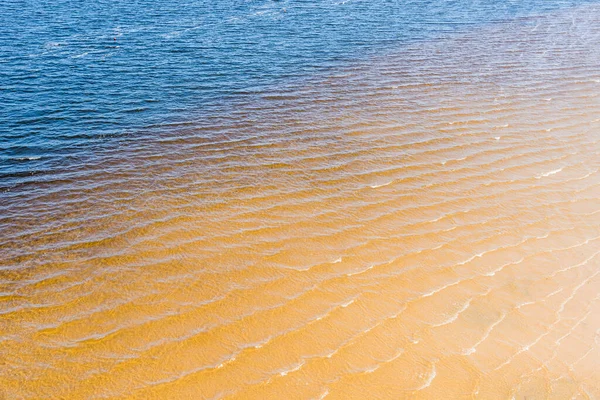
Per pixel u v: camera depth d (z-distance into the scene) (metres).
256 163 11.23
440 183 10.62
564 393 6.14
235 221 9.07
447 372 6.35
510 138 12.72
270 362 6.33
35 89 15.16
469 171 11.12
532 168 11.33
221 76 16.86
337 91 15.77
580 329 7.10
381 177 10.78
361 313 7.16
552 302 7.57
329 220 9.22
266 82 16.45
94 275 7.60
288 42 20.78
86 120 13.29
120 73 16.78
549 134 12.98
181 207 9.44
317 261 8.14
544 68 18.17
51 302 7.06
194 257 8.09
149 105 14.40
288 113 14.07
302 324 6.91
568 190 10.53
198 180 10.45
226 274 7.75
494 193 10.32
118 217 9.08
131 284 7.45
